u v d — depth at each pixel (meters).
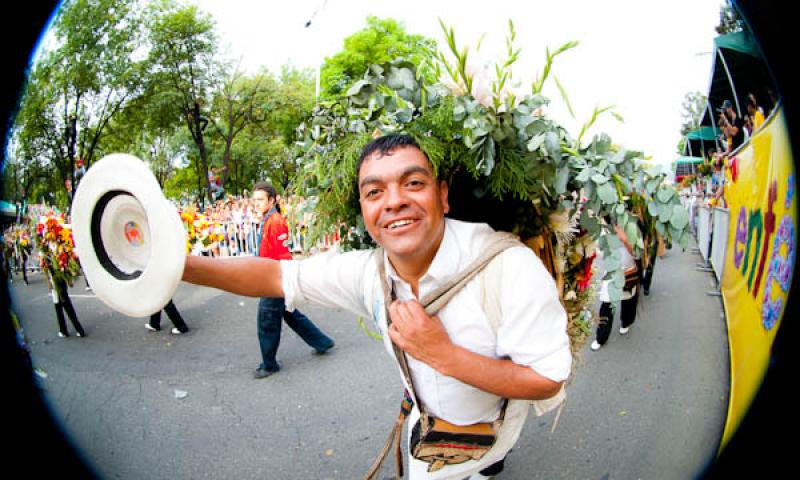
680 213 1.29
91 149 13.90
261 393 3.70
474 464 1.65
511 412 1.65
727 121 4.36
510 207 1.64
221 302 6.72
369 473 1.80
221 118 18.98
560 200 1.51
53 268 5.21
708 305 4.89
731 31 2.80
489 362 1.27
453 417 1.52
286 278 1.60
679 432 2.72
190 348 4.88
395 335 1.30
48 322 6.09
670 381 3.33
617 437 2.74
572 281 1.79
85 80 12.62
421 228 1.27
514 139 1.39
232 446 2.98
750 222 3.53
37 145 12.14
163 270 1.24
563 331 1.29
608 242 1.38
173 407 3.52
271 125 19.23
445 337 1.27
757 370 2.74
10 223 8.70
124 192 1.27
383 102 1.47
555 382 1.26
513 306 1.27
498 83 1.38
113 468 2.76
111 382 3.99
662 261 7.43
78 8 12.47
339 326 5.30
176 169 21.86
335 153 1.61
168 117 15.55
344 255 1.63
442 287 1.33
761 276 3.01
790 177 2.52
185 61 15.02
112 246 1.33
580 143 1.40
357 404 3.42
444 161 1.44
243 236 9.56
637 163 1.33
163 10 14.19
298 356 4.45
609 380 3.43
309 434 3.07
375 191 1.28
